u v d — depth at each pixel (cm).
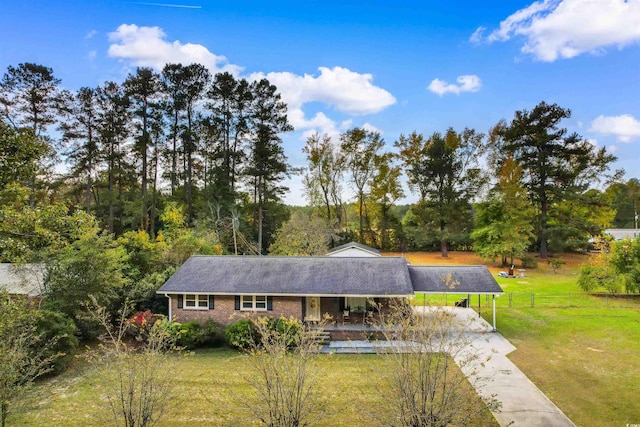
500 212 4300
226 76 4581
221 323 2155
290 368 1084
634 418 1259
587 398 1402
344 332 2100
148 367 1102
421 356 961
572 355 1828
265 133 4588
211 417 1284
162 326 1652
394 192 5356
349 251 3141
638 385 1500
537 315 2516
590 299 2906
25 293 2020
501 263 4606
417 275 2350
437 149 4962
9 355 1071
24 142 1332
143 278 2539
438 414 895
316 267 2302
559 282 3594
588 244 5297
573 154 4578
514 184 4234
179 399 1393
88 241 2058
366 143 5250
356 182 5403
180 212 3831
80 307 2022
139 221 4269
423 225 5181
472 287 2206
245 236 4397
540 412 1296
